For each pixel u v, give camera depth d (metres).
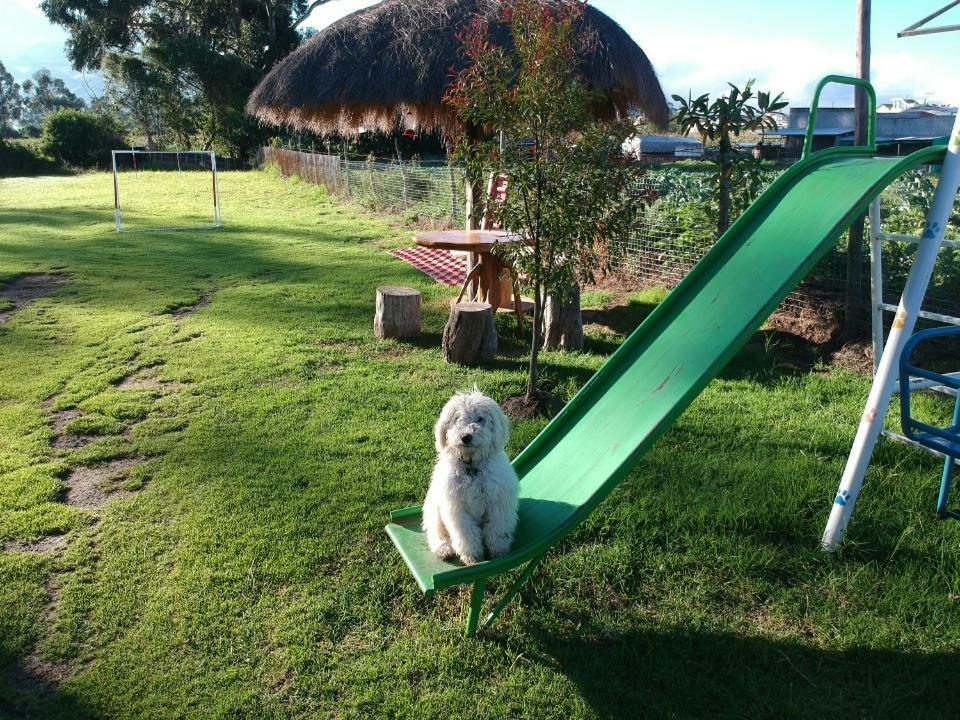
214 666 3.30
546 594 3.77
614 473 3.26
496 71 5.39
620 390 4.00
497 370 7.18
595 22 8.27
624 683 3.19
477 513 3.22
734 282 3.86
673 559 3.98
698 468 4.93
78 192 27.03
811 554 3.95
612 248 6.07
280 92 9.23
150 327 8.97
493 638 3.47
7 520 4.50
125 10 46.72
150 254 14.13
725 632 3.46
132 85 46.44
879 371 3.89
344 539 4.24
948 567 3.83
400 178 19.23
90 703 3.10
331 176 25.00
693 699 3.08
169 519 4.50
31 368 7.43
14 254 14.02
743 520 4.24
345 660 3.33
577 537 4.23
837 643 3.35
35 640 3.51
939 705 3.02
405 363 7.45
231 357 7.69
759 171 7.00
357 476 4.98
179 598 3.74
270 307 9.88
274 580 3.88
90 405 6.36
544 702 3.08
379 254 13.97
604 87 7.93
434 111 9.44
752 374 6.84
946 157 3.75
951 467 4.11
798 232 3.69
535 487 3.83
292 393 6.57
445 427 3.24
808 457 5.05
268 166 36.12
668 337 4.00
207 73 43.44
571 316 7.73
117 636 3.51
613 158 5.48
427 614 3.65
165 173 35.06
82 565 4.05
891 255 7.29
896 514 4.25
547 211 5.50
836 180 3.82
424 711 3.04
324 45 9.14
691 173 10.05
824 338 7.40
